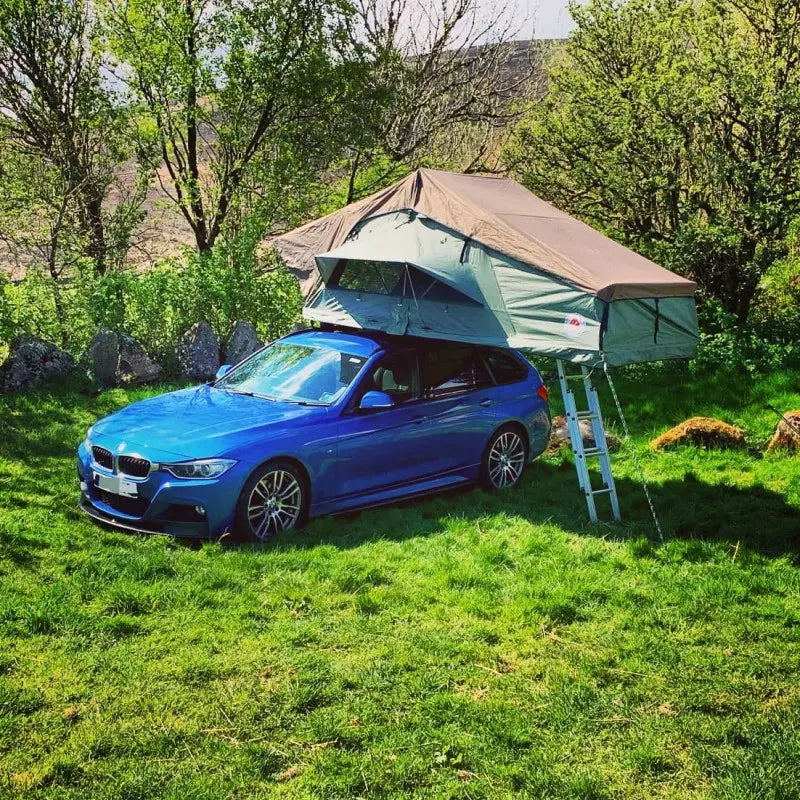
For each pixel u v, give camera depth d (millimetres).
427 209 9406
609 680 4977
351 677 4832
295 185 18469
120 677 4723
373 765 3992
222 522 6934
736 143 15977
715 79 15047
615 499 8195
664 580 6559
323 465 7562
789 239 15539
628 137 15766
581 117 16828
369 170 20812
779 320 16828
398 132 21578
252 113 18094
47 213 16969
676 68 15508
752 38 15969
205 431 7223
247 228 15633
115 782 3787
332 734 4246
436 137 22344
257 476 7098
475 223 8531
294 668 4922
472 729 4355
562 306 7801
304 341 8875
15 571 6082
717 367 14758
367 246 9234
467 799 3807
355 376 8117
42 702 4422
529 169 17984
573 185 17766
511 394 9305
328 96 18156
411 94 21297
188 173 17922
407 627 5598
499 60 22641
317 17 17391
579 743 4289
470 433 8789
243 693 4598
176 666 4867
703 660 5242
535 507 8523
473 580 6418
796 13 15203
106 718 4305
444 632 5539
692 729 4434
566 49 17453
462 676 4945
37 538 6660
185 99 17422
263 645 5199
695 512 8250
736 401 12828
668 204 16359
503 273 8211
